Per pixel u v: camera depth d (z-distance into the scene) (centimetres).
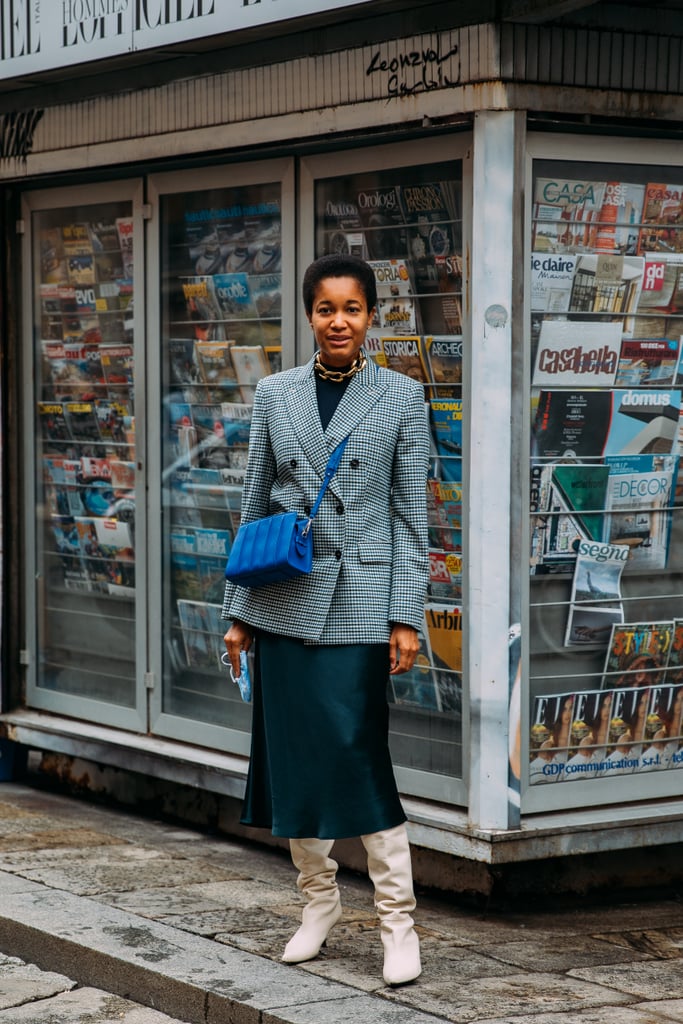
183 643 710
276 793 491
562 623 575
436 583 583
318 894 510
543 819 566
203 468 693
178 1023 486
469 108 534
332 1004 466
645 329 579
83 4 656
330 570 482
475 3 530
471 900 580
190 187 684
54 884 601
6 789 794
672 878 611
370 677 484
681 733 601
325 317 483
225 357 676
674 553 596
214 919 555
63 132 719
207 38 599
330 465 484
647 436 584
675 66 559
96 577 758
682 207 581
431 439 581
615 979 500
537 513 565
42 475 787
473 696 550
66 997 511
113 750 725
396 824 487
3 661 794
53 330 773
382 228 595
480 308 538
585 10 541
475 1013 460
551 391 562
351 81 577
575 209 560
